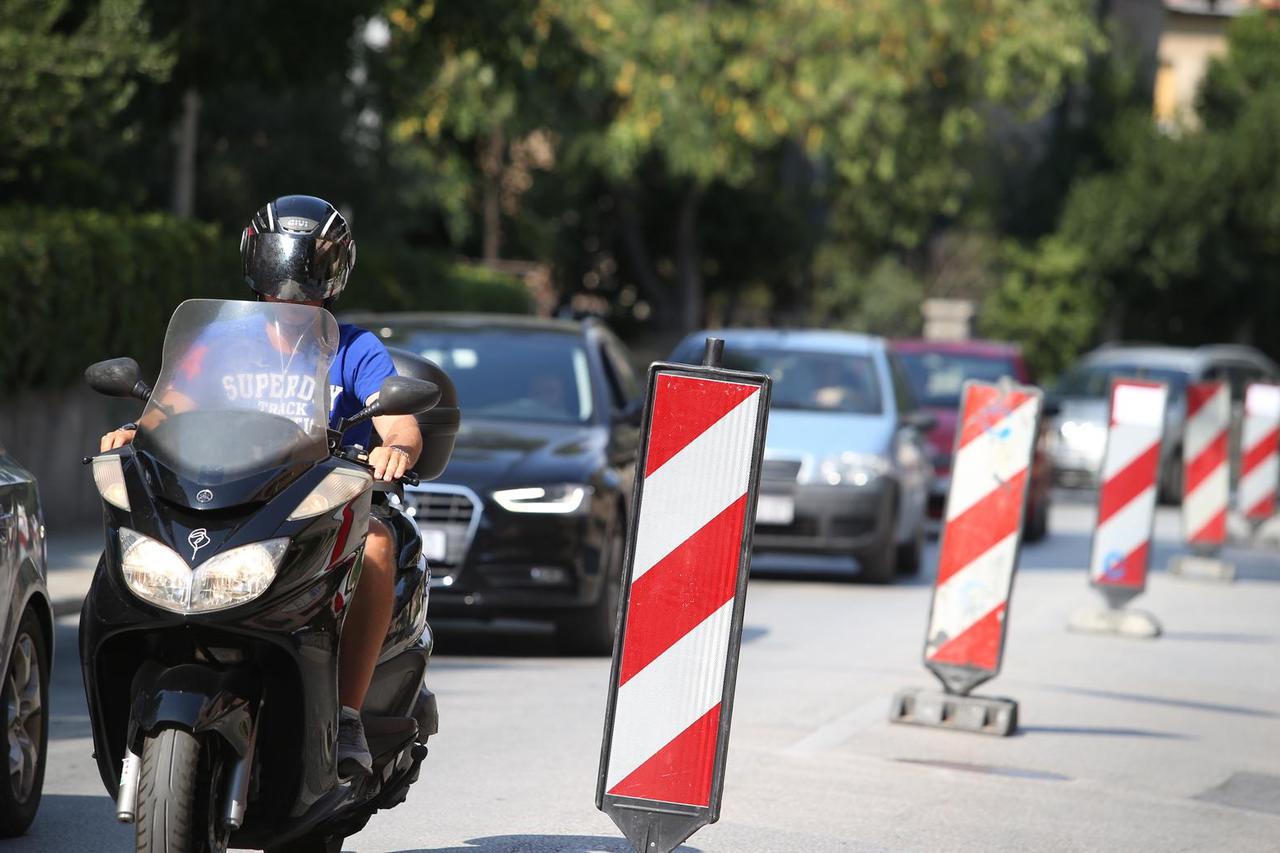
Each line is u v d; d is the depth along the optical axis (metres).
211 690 14.27
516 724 27.05
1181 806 23.45
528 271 152.25
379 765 16.34
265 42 61.03
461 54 68.31
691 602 16.19
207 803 14.65
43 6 50.16
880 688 31.42
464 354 37.72
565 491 33.41
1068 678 34.09
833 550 47.59
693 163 100.44
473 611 33.19
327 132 97.69
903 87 101.56
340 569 14.88
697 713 16.17
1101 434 88.06
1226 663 36.97
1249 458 65.31
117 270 52.09
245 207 98.50
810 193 158.88
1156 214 172.12
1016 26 103.38
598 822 20.84
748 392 16.12
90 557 43.72
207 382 15.23
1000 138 181.38
